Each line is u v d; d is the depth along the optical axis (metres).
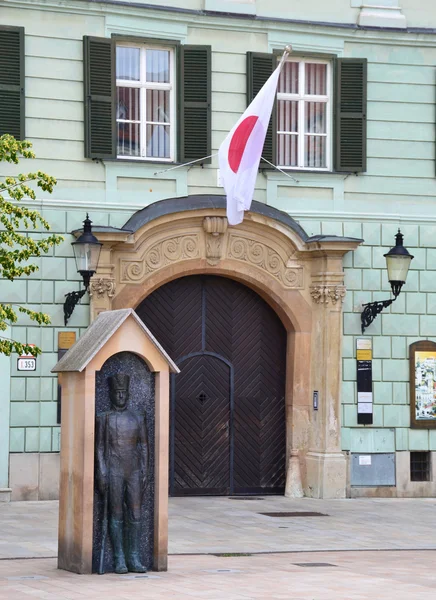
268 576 13.48
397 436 23.14
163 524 13.68
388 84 23.42
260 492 22.97
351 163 23.06
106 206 21.55
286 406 23.06
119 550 13.41
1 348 16.11
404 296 23.33
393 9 23.45
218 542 16.81
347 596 12.08
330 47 23.14
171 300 22.53
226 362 22.86
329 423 22.58
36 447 20.95
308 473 22.75
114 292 21.52
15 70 21.02
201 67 22.20
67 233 21.30
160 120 22.38
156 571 13.63
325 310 22.66
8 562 14.35
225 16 22.39
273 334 23.19
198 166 22.30
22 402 20.91
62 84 21.42
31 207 21.11
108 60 21.62
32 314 16.50
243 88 22.62
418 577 13.58
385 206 23.33
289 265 22.75
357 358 22.95
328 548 16.45
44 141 21.30
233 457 22.86
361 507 21.44
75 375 13.47
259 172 22.69
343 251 22.50
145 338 13.67
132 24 21.88
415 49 23.58
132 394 13.74
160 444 13.68
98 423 13.45
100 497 13.45
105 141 21.59
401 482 23.11
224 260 22.30
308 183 22.95
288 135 23.16
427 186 23.59
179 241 22.03
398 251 22.16
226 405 22.84
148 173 21.98
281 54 22.88
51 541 16.25
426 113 23.62
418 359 23.30
